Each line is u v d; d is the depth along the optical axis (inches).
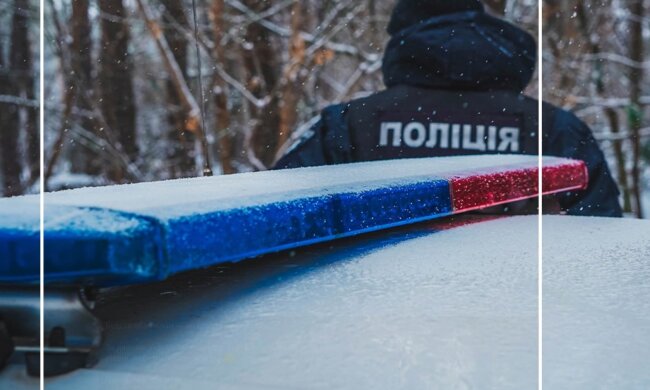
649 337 32.3
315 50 306.8
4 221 31.6
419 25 122.6
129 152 372.5
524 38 124.5
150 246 31.1
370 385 29.0
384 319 34.2
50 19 342.0
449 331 32.7
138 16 326.6
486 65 119.5
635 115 379.9
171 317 36.4
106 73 357.1
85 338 31.6
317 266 43.8
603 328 33.2
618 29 410.9
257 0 326.6
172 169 382.9
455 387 28.8
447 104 121.3
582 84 389.1
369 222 48.5
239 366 30.8
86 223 31.2
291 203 41.9
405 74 122.5
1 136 443.5
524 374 29.4
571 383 29.0
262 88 327.0
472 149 120.9
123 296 40.6
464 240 50.5
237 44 328.5
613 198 115.0
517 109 121.6
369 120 122.3
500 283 39.1
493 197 61.4
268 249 39.3
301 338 32.8
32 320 31.2
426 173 59.3
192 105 295.4
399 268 42.5
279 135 313.0
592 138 122.0
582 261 43.7
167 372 30.6
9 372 30.7
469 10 125.6
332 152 122.1
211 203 37.8
